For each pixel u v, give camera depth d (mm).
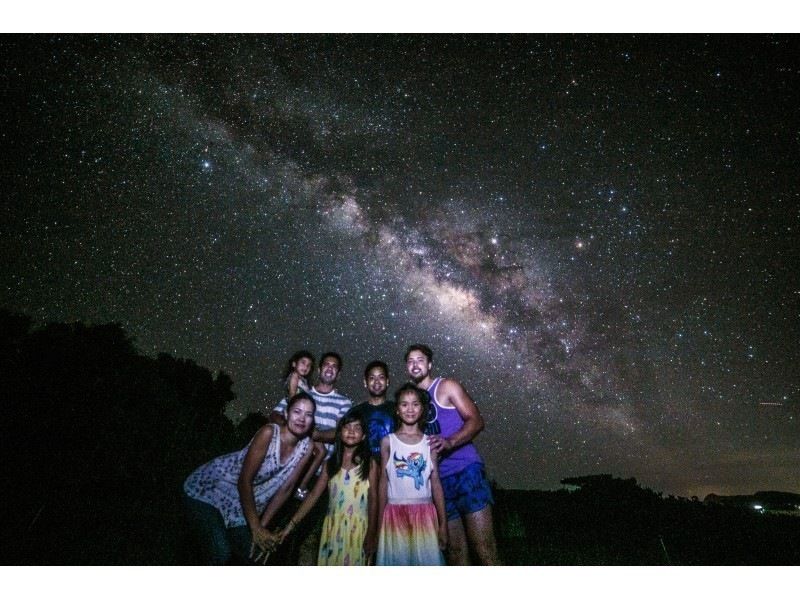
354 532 2643
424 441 2680
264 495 2637
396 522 2523
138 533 3801
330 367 3418
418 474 2590
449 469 2863
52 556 3023
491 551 2689
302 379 3465
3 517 3346
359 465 2799
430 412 2943
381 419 2953
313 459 3061
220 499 2543
